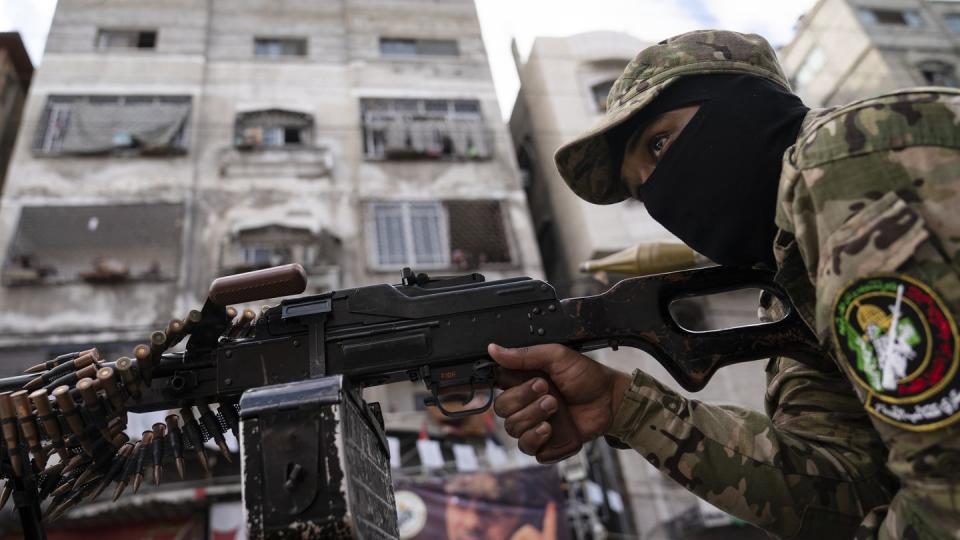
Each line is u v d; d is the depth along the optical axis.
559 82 15.10
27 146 12.36
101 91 13.16
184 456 1.53
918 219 0.96
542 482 9.50
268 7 15.00
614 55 15.47
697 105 1.39
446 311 1.52
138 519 9.09
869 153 1.01
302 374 1.48
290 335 1.52
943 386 0.91
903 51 14.98
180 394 1.50
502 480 9.45
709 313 12.55
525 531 9.16
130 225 12.03
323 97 14.05
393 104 14.20
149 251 11.91
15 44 14.57
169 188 12.38
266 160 12.92
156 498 8.88
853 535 1.30
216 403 1.54
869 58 14.95
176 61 13.80
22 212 11.77
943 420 0.91
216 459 9.37
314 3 15.30
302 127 13.70
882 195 0.99
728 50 1.40
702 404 1.39
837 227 1.01
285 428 1.17
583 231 13.28
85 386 1.39
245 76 13.99
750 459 1.31
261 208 12.50
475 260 12.77
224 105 13.53
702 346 1.49
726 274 1.52
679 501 11.47
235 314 1.56
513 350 1.42
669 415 1.35
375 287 1.55
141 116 13.03
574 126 14.61
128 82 13.37
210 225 12.21
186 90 13.49
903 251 0.95
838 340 1.01
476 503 9.25
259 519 1.13
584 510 10.01
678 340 1.49
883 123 1.02
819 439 1.39
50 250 11.72
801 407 1.48
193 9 14.56
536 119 15.35
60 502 1.48
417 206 13.12
